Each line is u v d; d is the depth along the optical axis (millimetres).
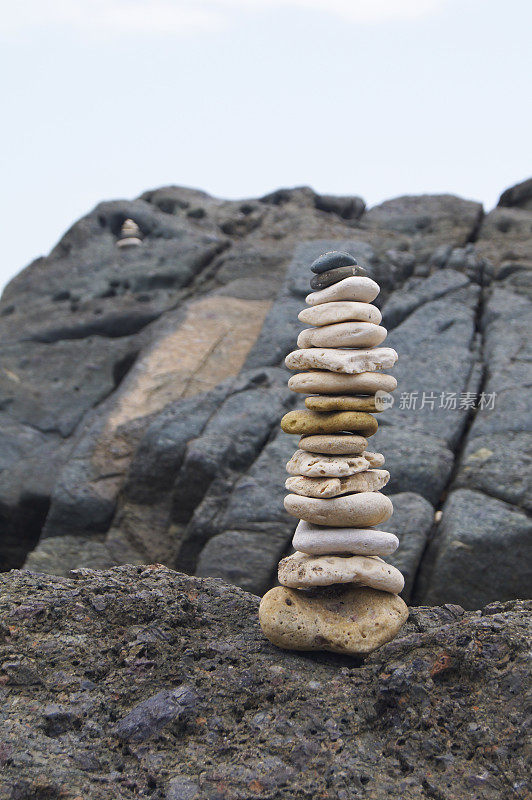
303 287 14398
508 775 3826
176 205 18547
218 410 12273
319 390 4996
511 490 10000
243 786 3842
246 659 4758
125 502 12055
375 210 17297
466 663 4363
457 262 14359
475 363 12164
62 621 5059
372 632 4691
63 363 14945
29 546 13367
